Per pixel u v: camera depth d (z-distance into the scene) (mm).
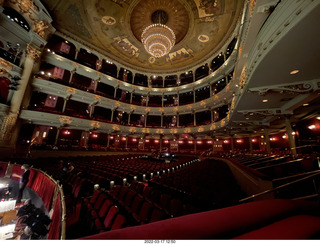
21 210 4066
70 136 18703
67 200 5438
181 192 4961
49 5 13742
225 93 15984
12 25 11195
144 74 23562
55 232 2697
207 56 19703
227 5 12875
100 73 19500
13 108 11523
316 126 11656
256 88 6152
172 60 21578
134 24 15734
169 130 22094
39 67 15555
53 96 18078
